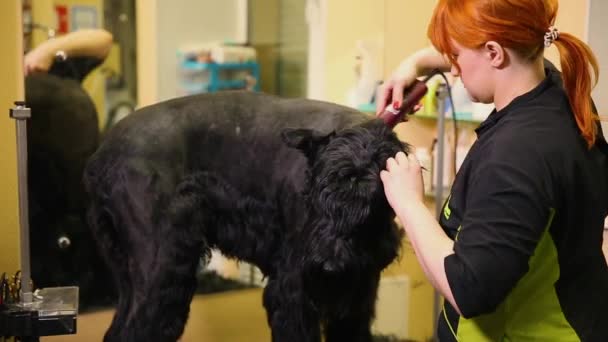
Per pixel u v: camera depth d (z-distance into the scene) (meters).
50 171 2.22
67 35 2.34
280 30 2.92
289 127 1.58
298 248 1.51
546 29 1.19
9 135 2.01
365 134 1.44
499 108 1.25
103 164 1.62
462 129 2.46
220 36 2.84
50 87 2.25
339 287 1.49
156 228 1.57
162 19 2.68
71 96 2.28
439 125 2.20
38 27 2.29
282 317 1.56
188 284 1.62
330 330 1.68
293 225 1.54
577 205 1.19
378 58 2.61
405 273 2.36
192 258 1.61
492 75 1.22
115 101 2.59
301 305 1.53
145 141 1.59
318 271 1.44
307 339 1.54
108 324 2.23
